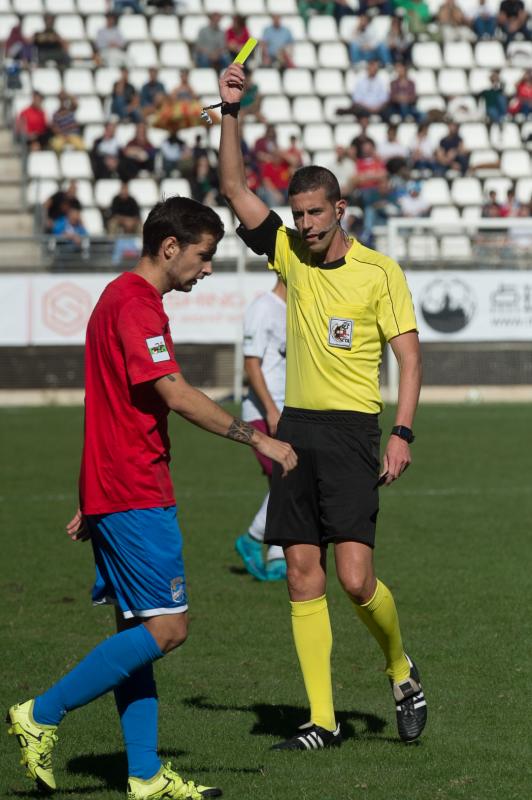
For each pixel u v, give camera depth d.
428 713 10.48
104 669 8.26
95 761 9.32
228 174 10.19
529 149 54.09
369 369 9.79
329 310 9.71
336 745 9.70
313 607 9.82
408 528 19.53
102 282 40.31
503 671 11.69
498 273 41.34
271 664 12.05
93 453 8.39
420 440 31.28
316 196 9.47
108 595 8.70
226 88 10.12
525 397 41.75
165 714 10.48
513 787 8.69
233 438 8.35
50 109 52.25
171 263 8.47
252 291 40.06
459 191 51.00
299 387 9.84
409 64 57.66
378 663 12.08
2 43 55.81
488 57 59.50
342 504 9.60
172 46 56.59
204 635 13.18
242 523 20.12
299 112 54.66
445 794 8.53
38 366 40.50
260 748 9.61
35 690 11.12
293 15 59.44
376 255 9.83
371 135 53.25
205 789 8.43
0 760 9.34
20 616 14.02
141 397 8.28
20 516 20.77
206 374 40.31
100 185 48.38
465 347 41.44
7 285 39.88
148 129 51.25
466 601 14.56
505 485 24.06
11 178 48.84
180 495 22.95
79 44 56.50
